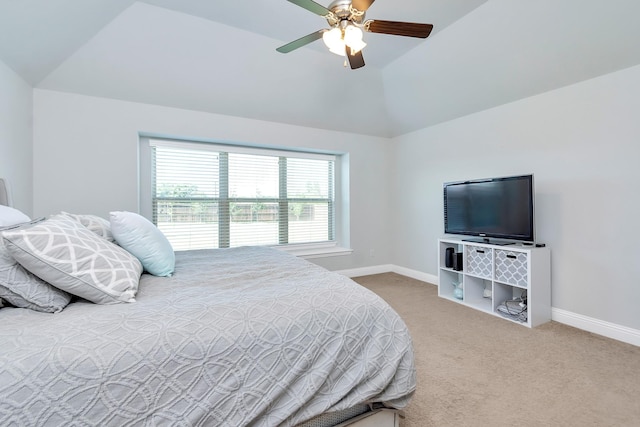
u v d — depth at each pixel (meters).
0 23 1.79
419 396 1.63
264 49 2.83
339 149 4.23
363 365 1.10
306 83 3.33
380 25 1.79
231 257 2.25
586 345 2.20
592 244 2.43
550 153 2.69
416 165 4.21
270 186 4.07
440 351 2.14
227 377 0.89
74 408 0.71
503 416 1.48
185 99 3.10
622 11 1.94
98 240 1.29
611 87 2.30
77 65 2.54
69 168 2.74
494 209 2.91
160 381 0.80
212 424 0.84
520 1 2.16
